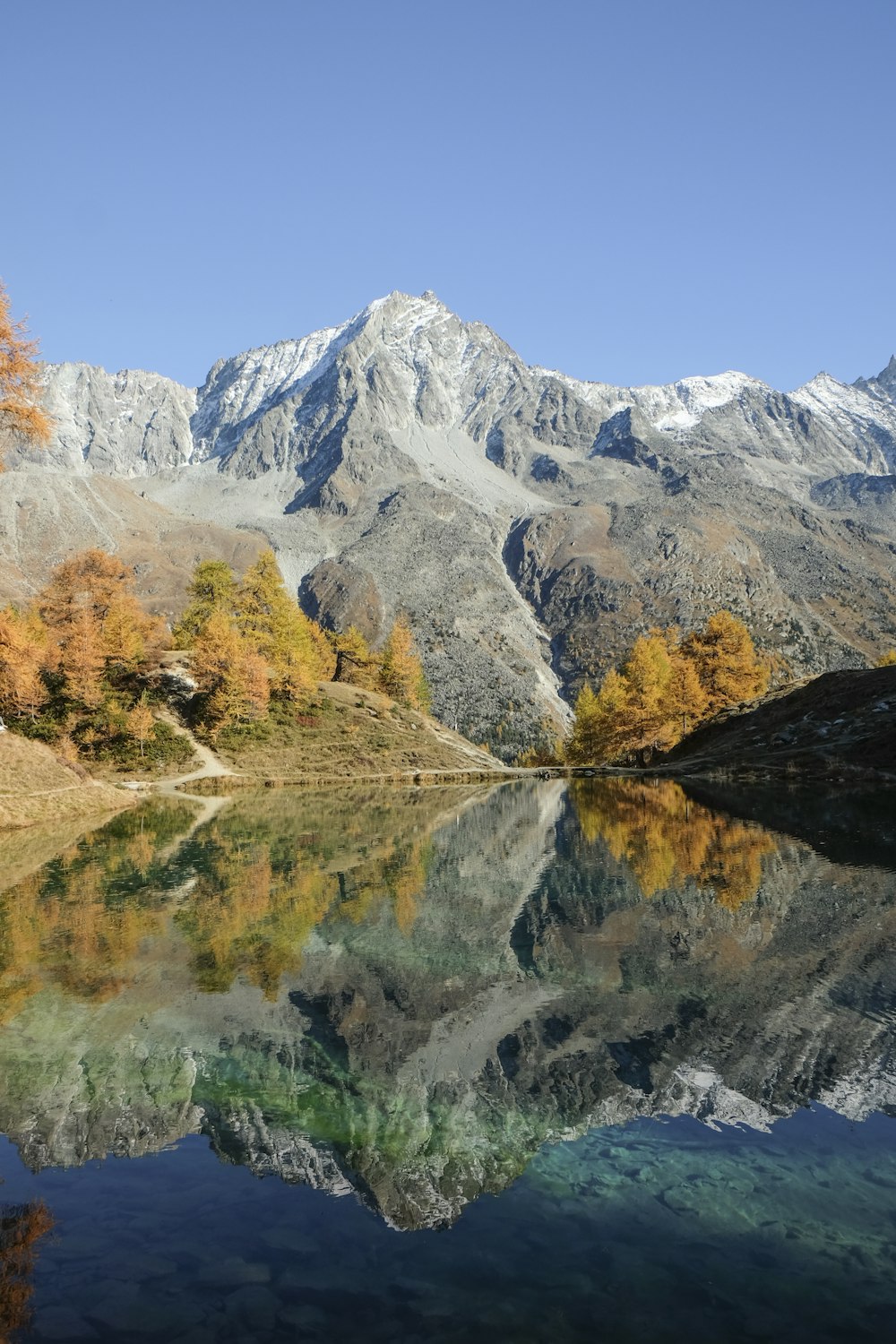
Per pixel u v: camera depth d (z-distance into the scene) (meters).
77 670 78.94
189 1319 6.30
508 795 67.62
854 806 46.16
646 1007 14.05
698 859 30.03
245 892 25.44
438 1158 9.12
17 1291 6.75
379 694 114.94
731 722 83.44
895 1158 8.96
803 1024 13.05
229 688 85.31
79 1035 13.06
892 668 71.88
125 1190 8.48
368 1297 6.65
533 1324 6.24
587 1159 9.05
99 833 41.53
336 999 14.80
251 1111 10.35
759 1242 7.40
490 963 17.09
